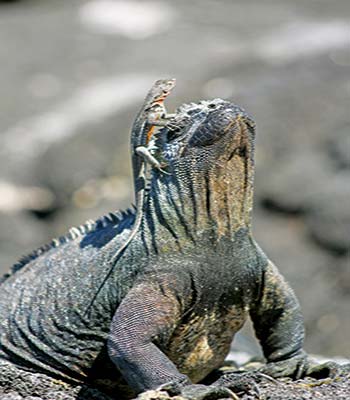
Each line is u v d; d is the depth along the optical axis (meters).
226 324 19.72
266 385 18.89
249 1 74.12
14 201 52.59
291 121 53.84
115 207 51.38
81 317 19.70
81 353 19.75
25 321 20.38
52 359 19.97
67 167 54.34
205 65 62.41
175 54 65.19
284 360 19.98
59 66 66.31
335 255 46.47
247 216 19.34
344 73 57.62
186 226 18.88
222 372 21.00
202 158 18.77
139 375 18.20
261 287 19.78
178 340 19.31
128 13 72.94
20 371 19.86
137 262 19.00
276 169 50.81
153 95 19.11
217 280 19.02
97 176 53.94
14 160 56.16
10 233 50.34
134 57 66.00
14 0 77.50
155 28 70.19
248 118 18.91
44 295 20.31
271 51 62.47
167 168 19.03
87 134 56.59
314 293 45.19
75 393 19.72
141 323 18.45
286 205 48.88
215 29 68.88
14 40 70.25
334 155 51.06
